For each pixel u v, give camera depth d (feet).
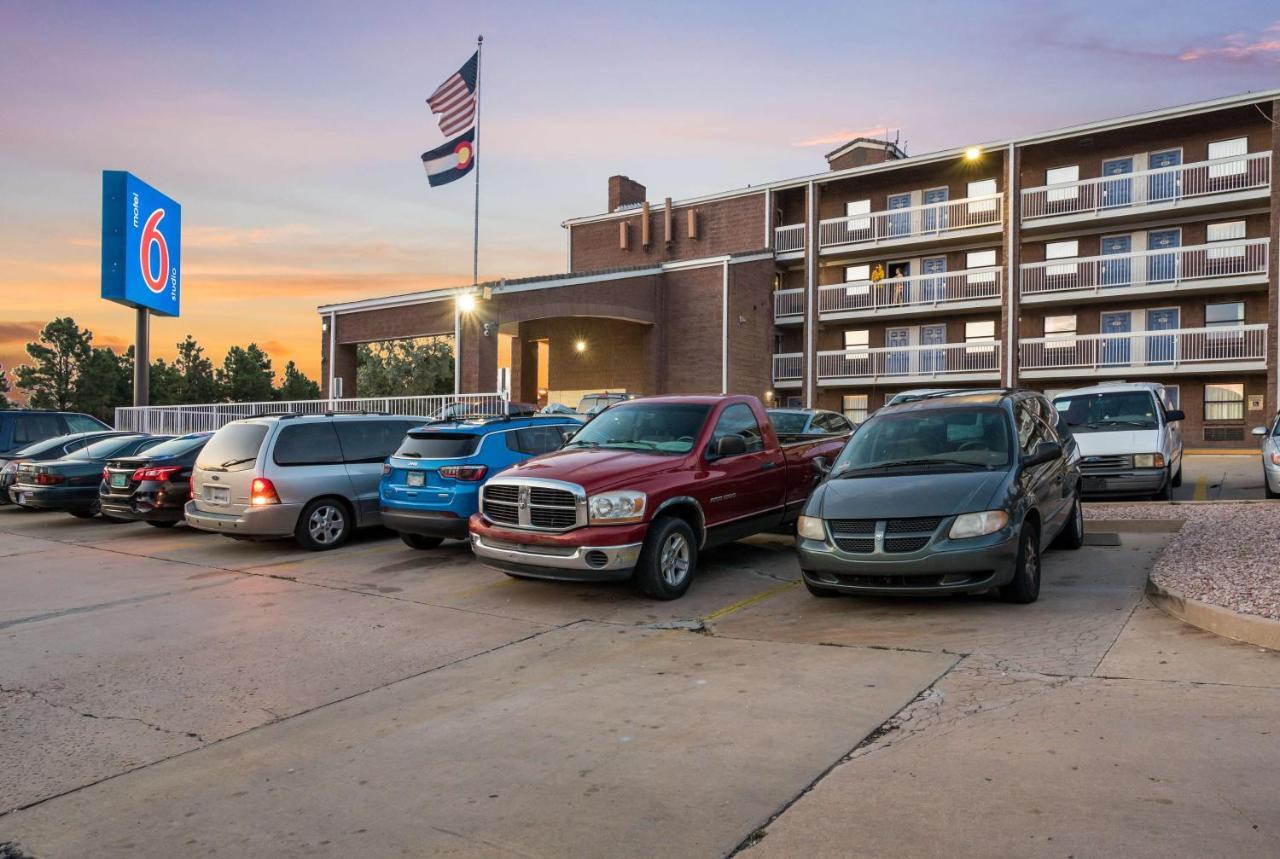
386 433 37.37
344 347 89.86
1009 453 22.86
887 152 113.80
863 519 21.20
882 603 22.89
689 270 101.40
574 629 21.74
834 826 10.44
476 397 61.00
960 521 20.42
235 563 32.24
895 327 106.22
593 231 122.72
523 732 14.43
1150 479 37.96
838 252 103.96
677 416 27.84
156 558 33.76
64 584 28.71
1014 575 20.85
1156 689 14.78
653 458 25.46
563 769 12.73
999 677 15.96
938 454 23.72
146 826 11.53
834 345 110.73
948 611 21.44
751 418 29.37
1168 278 87.25
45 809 12.18
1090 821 10.17
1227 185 83.66
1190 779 11.16
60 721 15.84
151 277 89.76
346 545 36.06
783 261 108.17
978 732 13.28
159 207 91.25
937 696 15.08
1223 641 17.39
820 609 22.71
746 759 12.72
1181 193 85.30
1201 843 9.54
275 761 13.69
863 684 15.98
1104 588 22.98
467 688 17.17
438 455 31.14
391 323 85.25
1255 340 82.58
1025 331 98.22
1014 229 90.99
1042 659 16.94
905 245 100.63
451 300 80.89
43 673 18.83
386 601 25.41
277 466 33.60
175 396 283.38
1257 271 83.15
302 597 26.14
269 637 21.53
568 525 23.44
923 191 103.09
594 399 70.28
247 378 300.81
